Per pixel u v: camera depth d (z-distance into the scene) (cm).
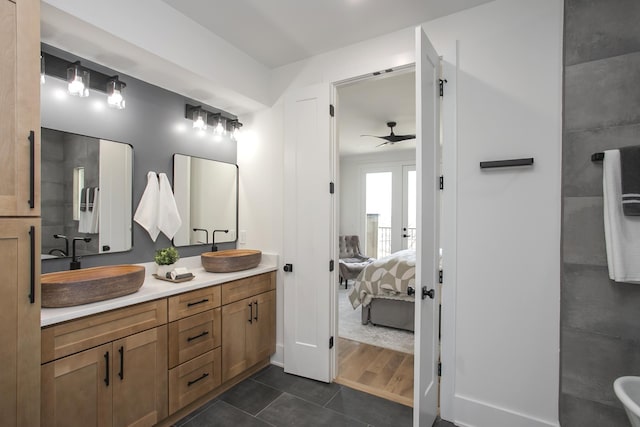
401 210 636
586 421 155
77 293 148
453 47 197
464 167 194
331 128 246
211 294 212
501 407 184
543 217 174
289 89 267
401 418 199
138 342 169
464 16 195
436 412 198
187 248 253
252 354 247
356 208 683
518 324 179
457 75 196
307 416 200
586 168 154
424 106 167
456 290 196
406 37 215
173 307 187
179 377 191
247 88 252
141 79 221
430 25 205
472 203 192
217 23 211
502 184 184
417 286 160
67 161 185
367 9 195
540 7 174
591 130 153
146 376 173
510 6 182
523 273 178
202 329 205
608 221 141
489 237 187
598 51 151
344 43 236
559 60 170
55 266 180
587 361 155
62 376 140
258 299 253
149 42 181
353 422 195
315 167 245
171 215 238
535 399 175
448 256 198
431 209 181
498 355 185
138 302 168
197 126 249
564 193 160
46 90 176
